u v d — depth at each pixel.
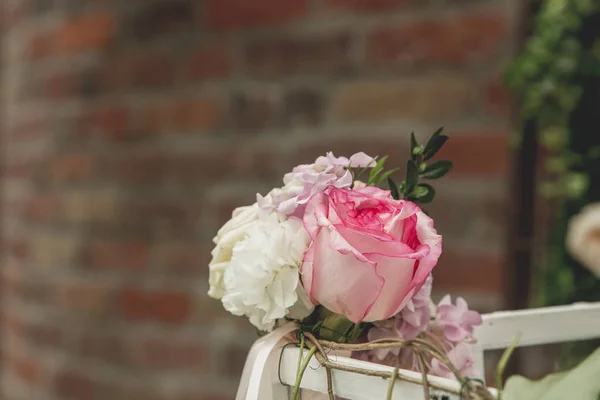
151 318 1.36
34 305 1.55
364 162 0.46
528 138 0.97
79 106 1.48
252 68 1.27
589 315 0.57
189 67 1.33
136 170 1.39
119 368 1.40
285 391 0.42
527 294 0.96
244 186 1.27
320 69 1.20
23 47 1.61
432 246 0.41
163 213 1.36
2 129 1.68
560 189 0.96
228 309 0.44
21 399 1.58
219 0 1.30
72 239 1.49
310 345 0.41
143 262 1.38
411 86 1.12
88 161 1.46
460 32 1.09
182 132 1.34
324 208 0.41
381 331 0.44
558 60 0.95
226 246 0.45
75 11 1.49
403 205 0.40
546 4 0.95
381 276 0.39
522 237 0.96
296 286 0.41
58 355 1.50
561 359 0.88
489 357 0.78
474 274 1.06
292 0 1.23
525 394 0.41
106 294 1.43
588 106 0.94
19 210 1.62
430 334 0.46
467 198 1.08
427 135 1.11
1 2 1.68
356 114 1.17
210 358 1.29
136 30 1.40
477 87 1.07
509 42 1.05
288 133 1.23
